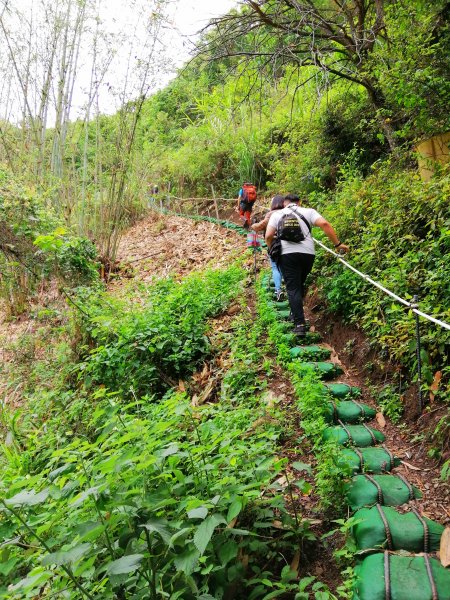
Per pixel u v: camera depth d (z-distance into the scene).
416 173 5.66
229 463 2.49
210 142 14.52
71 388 5.61
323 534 2.59
